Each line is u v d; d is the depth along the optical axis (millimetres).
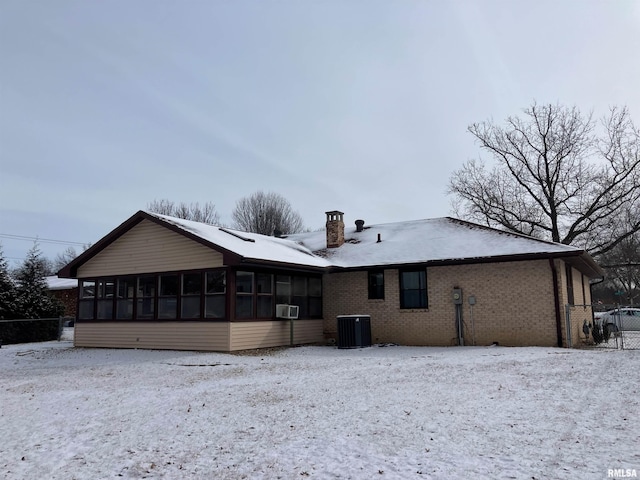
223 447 5902
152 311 18344
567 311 16438
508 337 17016
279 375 11297
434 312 18375
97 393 9734
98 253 20094
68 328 33875
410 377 10273
